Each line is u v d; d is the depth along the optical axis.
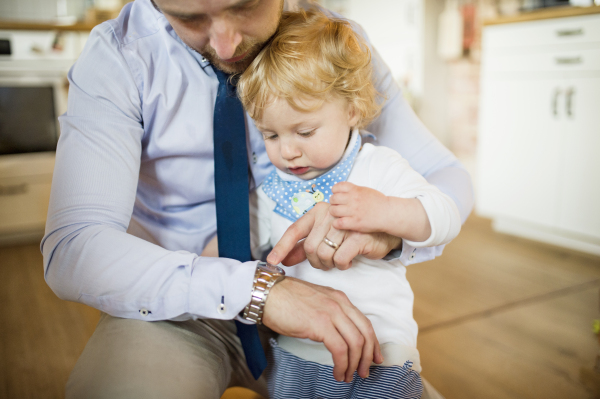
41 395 1.33
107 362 0.67
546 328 1.66
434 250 0.83
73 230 0.69
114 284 0.68
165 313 0.68
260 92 0.74
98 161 0.72
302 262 0.84
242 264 0.68
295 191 0.85
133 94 0.79
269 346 0.90
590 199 2.31
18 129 2.65
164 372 0.67
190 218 0.90
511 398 1.28
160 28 0.80
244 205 0.80
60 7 3.35
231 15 0.62
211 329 0.84
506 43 2.57
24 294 2.03
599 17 2.15
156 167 0.86
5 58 2.57
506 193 2.68
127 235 0.69
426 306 1.84
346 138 0.81
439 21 3.84
